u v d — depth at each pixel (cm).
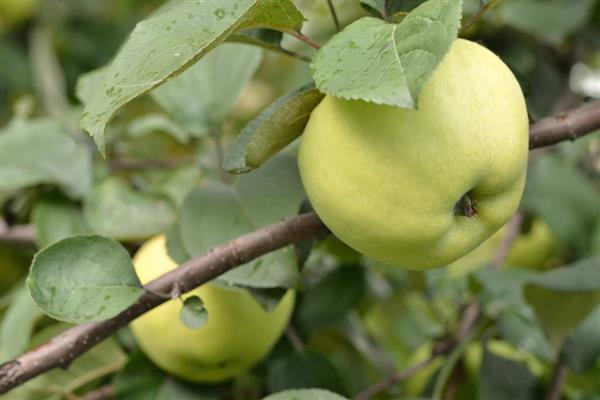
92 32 154
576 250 92
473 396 86
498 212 63
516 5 97
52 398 79
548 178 93
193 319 67
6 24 151
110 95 61
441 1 59
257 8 63
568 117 66
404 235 62
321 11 100
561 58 104
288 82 108
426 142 61
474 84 61
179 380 79
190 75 84
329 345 89
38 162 86
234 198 73
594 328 78
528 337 82
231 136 114
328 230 67
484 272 83
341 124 62
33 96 146
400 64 58
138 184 96
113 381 80
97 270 67
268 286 70
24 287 84
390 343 102
